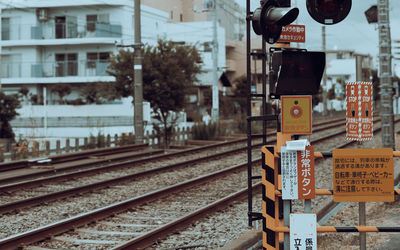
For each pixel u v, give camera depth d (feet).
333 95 232.73
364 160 18.07
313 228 18.17
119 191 40.73
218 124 93.50
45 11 129.70
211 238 26.48
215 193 39.86
